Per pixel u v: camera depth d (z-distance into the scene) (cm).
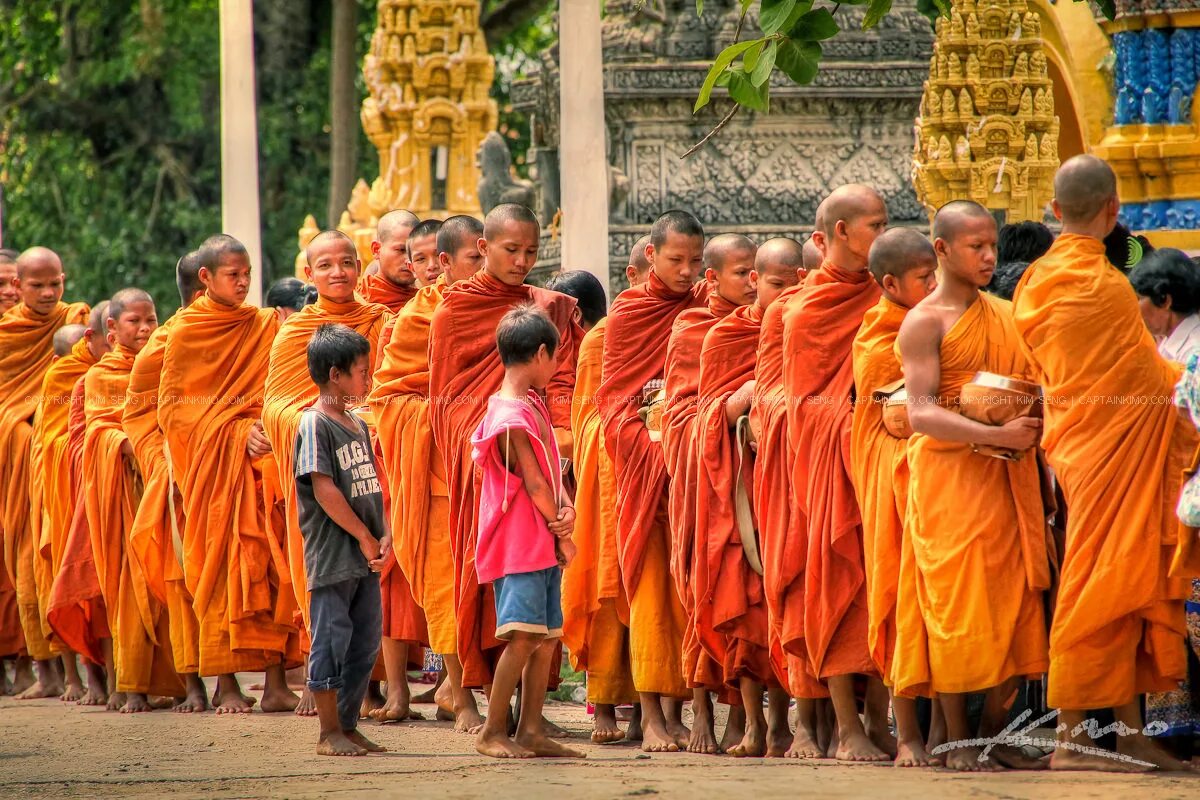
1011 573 2256
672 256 2900
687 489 2688
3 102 9894
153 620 3697
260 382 3634
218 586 3531
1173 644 2225
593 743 2952
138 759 2773
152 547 3625
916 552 2278
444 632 3089
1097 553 2205
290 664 3641
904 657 2286
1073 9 5034
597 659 2923
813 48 2670
